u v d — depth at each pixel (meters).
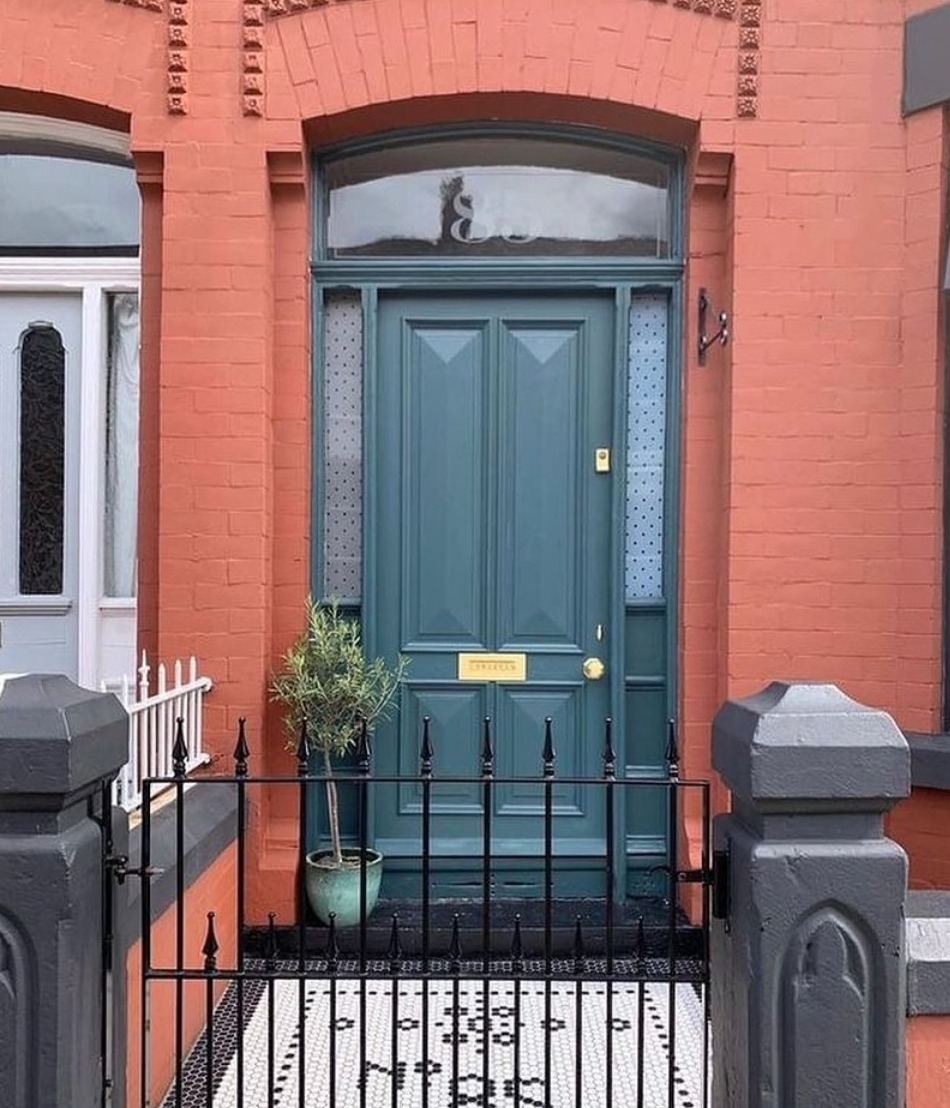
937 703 3.95
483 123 4.28
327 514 4.43
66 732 1.79
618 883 4.20
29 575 4.54
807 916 1.85
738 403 4.04
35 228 4.56
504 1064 3.08
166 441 4.03
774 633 4.02
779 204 4.04
